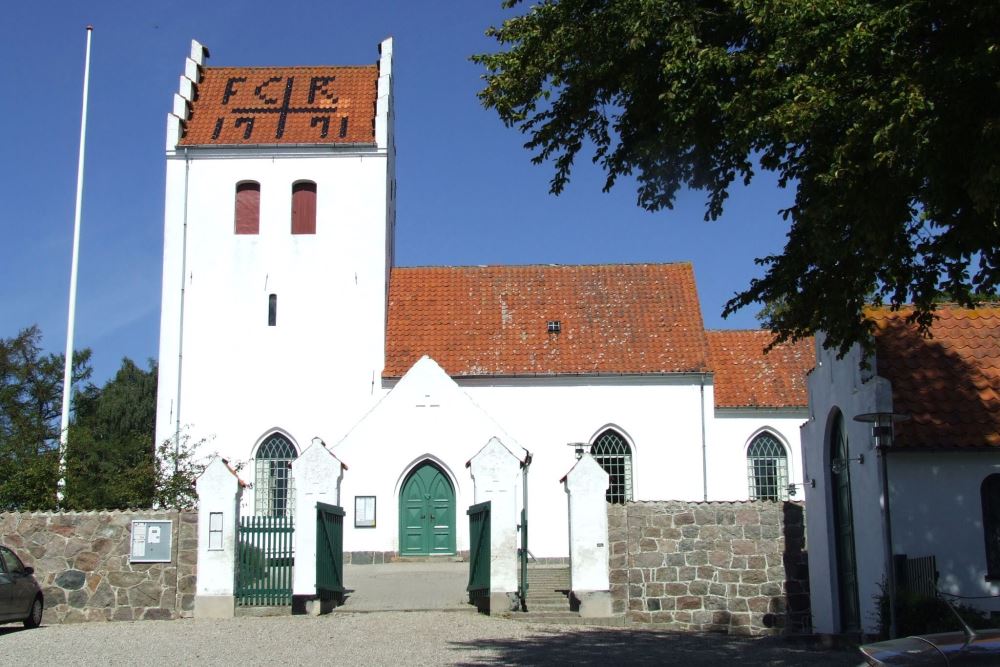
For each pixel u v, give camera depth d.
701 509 24.88
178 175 41.75
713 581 24.59
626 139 16.16
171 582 23.34
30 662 16.66
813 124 12.98
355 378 40.44
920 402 18.91
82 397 67.50
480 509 24.22
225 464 23.78
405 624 21.47
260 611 23.19
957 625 16.05
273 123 42.81
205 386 40.28
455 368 40.38
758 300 16.38
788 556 24.67
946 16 12.68
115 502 31.88
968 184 12.09
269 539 23.67
